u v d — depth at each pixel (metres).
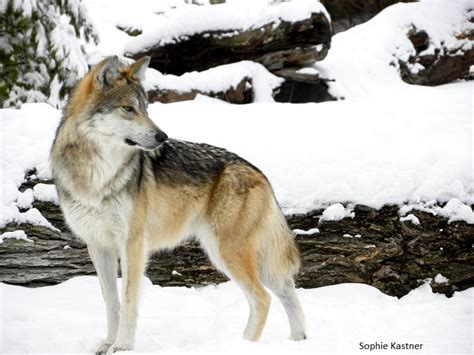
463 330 17.34
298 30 34.91
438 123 23.97
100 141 14.88
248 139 22.95
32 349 15.07
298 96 36.38
